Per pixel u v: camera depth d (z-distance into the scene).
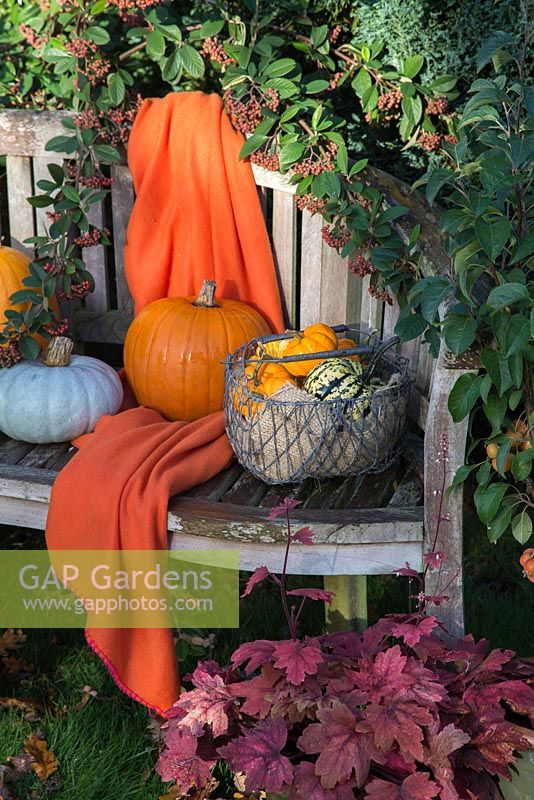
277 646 1.91
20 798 2.12
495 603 2.72
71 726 2.29
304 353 2.28
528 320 1.89
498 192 1.94
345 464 2.19
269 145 2.60
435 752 1.76
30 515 2.35
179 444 2.29
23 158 2.85
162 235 2.74
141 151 2.69
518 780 1.87
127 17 2.80
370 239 2.41
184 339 2.52
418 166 2.84
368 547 2.15
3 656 2.54
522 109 2.24
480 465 2.17
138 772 2.21
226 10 2.77
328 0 2.75
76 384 2.46
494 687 1.91
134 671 2.22
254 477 2.33
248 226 2.66
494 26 2.57
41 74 2.97
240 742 1.78
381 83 2.68
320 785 1.74
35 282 2.64
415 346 2.45
